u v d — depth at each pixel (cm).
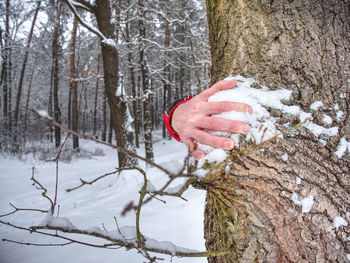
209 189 83
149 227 252
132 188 500
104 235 72
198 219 259
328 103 76
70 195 520
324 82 77
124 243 73
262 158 75
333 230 71
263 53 83
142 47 873
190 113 86
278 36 81
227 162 78
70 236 250
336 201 72
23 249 224
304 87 78
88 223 301
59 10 1338
